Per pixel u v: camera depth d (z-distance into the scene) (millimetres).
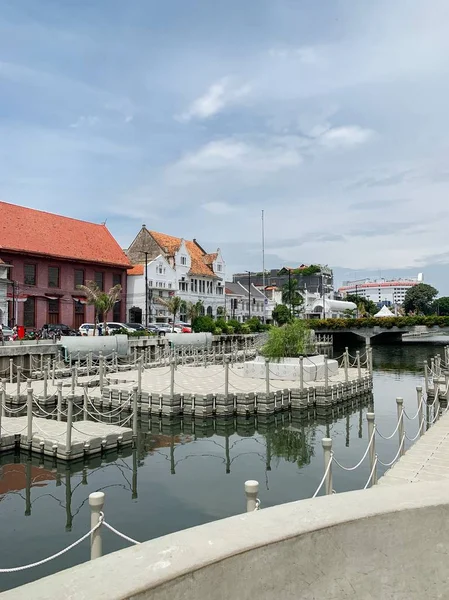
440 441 12312
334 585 2646
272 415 19578
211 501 10992
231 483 12250
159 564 2195
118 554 2299
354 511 2824
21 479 12406
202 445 16172
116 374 27516
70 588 1999
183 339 40500
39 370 27906
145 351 37469
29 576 7891
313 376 24547
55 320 49562
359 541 2748
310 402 20875
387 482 9453
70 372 26469
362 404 23625
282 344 25453
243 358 36906
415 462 10609
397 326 63906
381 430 18344
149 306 60062
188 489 11789
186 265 68500
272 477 12766
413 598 2814
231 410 19359
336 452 15148
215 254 77062
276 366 24750
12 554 8625
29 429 14008
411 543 2867
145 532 9398
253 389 21422
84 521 10008
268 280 129125
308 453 15125
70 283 51031
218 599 2271
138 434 16531
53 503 10969
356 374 27156
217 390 21312
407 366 41906
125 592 1979
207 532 2537
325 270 128000
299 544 2564
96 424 15938
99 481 12328
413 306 133625
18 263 46062
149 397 19688
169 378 25484
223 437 17312
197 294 70812
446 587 2887
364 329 65438
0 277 41656
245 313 87625
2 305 41812
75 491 11680
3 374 27094
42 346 29906
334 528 2688
